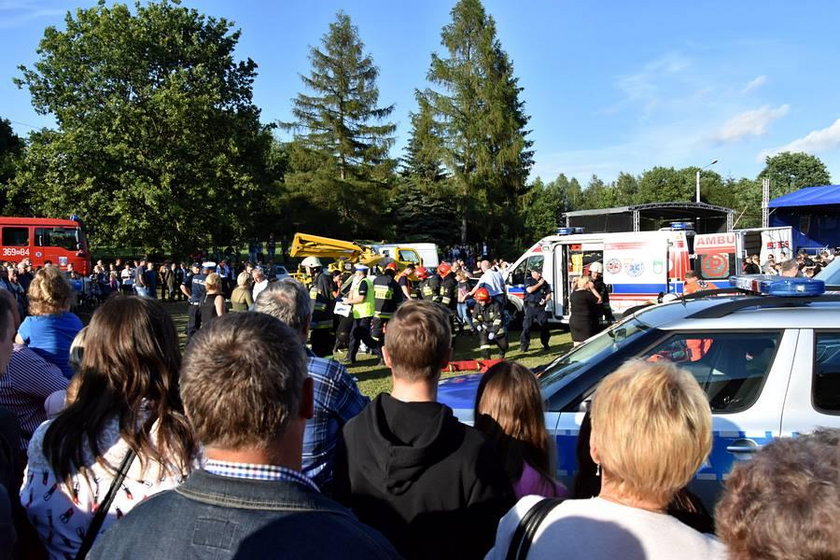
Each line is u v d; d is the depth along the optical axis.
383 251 24.44
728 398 3.52
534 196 46.88
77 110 33.00
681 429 1.55
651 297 14.08
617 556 1.50
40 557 1.98
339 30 47.97
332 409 2.71
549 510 1.67
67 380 3.35
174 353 2.04
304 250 22.50
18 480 2.37
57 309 3.86
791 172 83.81
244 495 1.30
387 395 2.25
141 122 33.41
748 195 72.38
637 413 1.57
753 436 3.37
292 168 48.31
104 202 32.56
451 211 48.06
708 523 1.94
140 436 1.88
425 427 2.11
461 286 14.87
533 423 2.57
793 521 1.13
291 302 3.33
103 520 1.86
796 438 1.34
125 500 1.87
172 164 33.19
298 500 1.31
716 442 3.40
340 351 12.70
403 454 2.03
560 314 15.30
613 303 14.52
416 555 2.05
